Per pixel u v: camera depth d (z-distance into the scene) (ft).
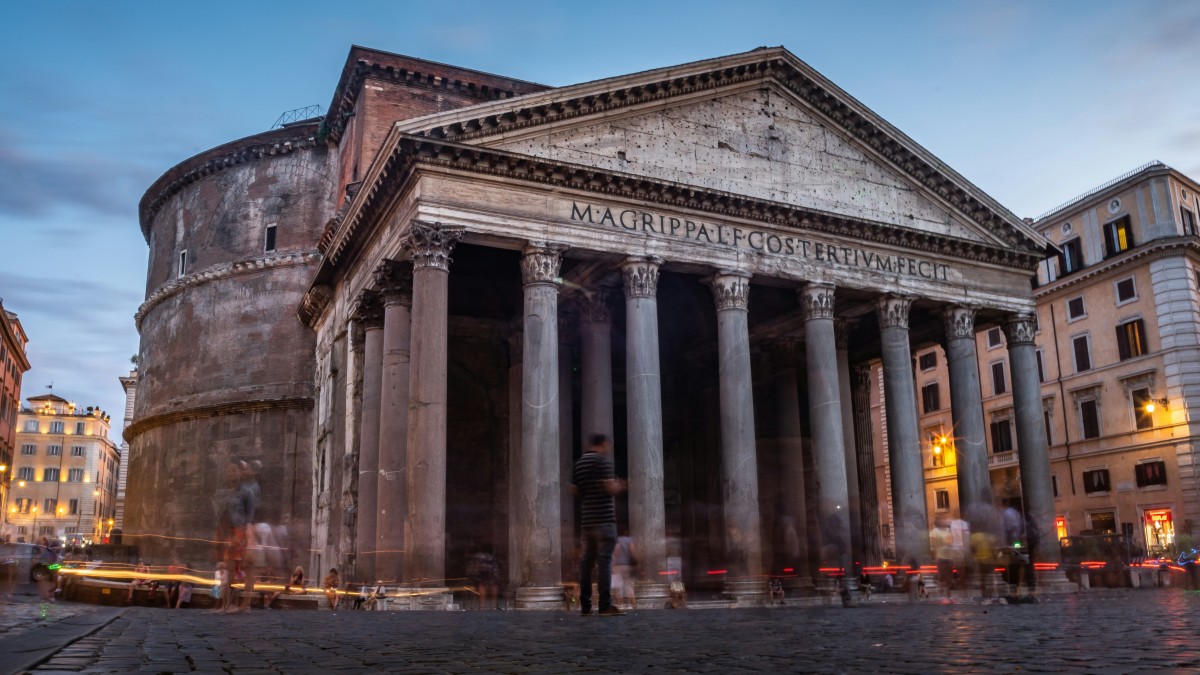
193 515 136.87
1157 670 18.49
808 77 101.09
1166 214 139.85
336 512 108.99
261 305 139.64
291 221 141.90
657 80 91.30
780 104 100.99
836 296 103.71
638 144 91.04
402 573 82.38
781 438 119.14
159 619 44.75
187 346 145.48
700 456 134.00
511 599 97.40
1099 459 148.66
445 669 20.76
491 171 82.89
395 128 79.56
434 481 76.28
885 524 188.65
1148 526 139.03
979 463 103.35
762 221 95.45
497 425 115.65
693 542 131.95
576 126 88.33
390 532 83.87
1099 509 147.95
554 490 79.00
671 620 46.75
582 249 85.51
